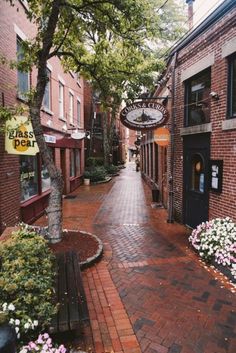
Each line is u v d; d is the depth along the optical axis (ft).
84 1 18.25
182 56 26.22
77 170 60.34
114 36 21.80
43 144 19.35
